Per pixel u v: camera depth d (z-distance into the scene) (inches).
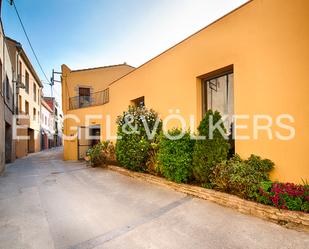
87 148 524.4
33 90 806.5
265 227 124.1
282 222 126.3
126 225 135.9
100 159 381.1
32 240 118.9
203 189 176.7
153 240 116.1
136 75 344.5
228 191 167.0
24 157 628.1
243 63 185.3
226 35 201.3
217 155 179.6
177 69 260.5
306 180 144.0
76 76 575.5
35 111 846.5
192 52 239.3
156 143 254.4
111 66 608.7
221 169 169.8
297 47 150.0
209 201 169.9
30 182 271.6
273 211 130.4
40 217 151.7
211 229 125.7
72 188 236.1
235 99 191.2
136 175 268.4
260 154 170.7
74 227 134.8
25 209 168.7
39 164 460.8
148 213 154.5
